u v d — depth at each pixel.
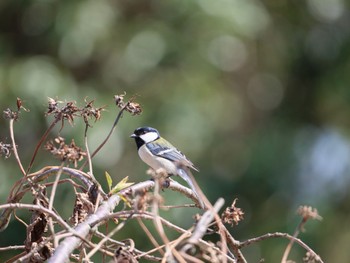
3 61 14.11
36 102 13.31
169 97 14.48
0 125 13.33
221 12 14.52
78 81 14.61
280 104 17.20
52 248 4.58
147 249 12.87
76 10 14.15
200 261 3.79
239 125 16.55
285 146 16.25
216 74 15.09
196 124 14.39
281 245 14.66
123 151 13.66
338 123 16.92
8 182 12.93
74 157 4.33
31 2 14.35
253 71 16.59
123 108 5.05
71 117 4.82
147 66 14.57
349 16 17.11
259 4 16.25
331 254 15.09
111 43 14.66
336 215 15.55
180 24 14.84
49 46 14.39
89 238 4.24
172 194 13.17
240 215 4.80
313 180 15.76
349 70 16.69
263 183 15.52
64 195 12.70
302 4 17.19
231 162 15.75
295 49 17.17
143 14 15.11
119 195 4.39
